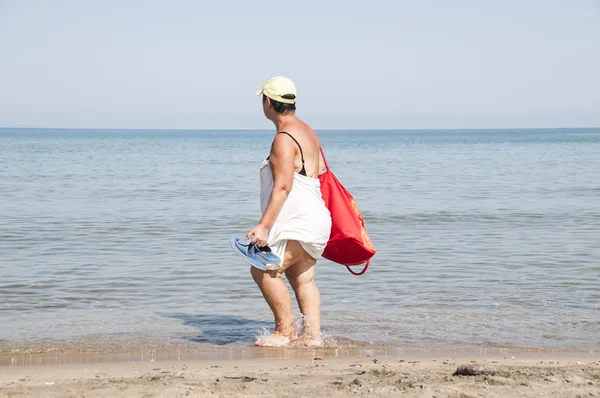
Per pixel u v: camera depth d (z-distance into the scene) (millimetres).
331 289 8234
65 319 6750
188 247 11391
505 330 6336
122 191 22328
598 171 33875
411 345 5793
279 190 5449
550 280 8766
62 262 9922
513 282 8633
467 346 5766
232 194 21484
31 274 9039
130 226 13953
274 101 5598
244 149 79250
